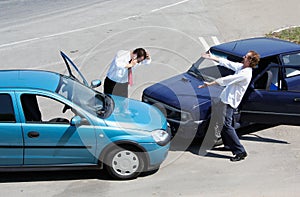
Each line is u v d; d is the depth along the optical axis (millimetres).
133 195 7230
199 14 20953
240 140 9242
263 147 8922
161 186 7516
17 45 16375
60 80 8062
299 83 9383
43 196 7203
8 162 7371
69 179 7758
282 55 9320
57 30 18328
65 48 15938
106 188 7457
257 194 7223
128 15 20844
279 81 9266
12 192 7320
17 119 7254
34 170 7461
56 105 8109
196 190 7375
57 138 7316
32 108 7391
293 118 8969
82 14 21156
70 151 7410
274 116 8922
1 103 7270
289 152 8703
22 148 7297
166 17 20344
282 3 22891
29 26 19000
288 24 18844
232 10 21672
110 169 7617
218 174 7914
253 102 8789
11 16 20781
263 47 9656
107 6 23016
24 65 14219
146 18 20188
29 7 22766
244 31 17922
